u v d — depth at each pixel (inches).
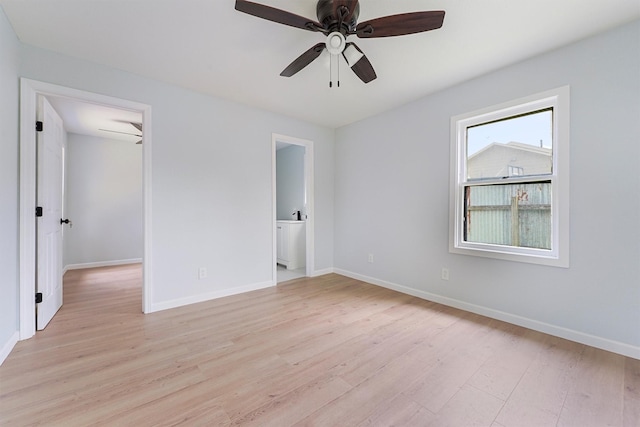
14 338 77.9
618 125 74.6
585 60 79.4
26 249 82.1
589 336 79.5
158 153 106.0
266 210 138.4
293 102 127.1
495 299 99.2
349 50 71.2
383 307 110.8
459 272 109.4
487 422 50.9
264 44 83.0
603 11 68.1
